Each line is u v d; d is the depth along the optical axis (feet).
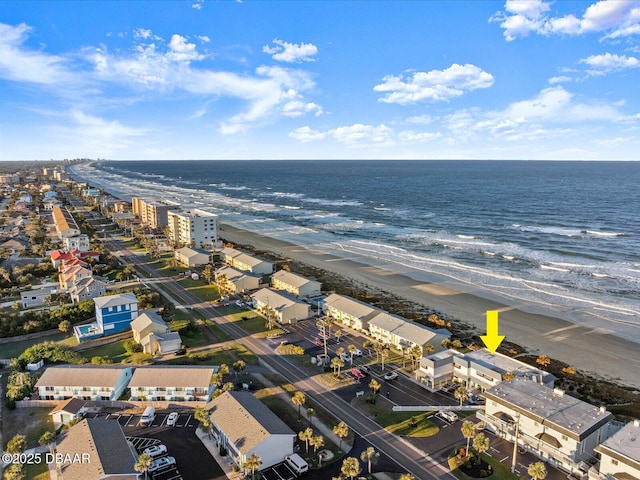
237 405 197.47
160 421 208.23
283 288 404.77
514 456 174.29
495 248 552.82
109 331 313.53
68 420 208.33
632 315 345.10
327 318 326.65
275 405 220.84
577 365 271.28
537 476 156.97
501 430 195.83
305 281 392.27
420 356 259.19
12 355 280.31
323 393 233.76
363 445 190.49
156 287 424.05
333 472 173.17
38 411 219.20
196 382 225.15
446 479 169.27
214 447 188.14
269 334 311.06
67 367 238.89
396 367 264.31
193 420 209.26
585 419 180.65
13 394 223.51
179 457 180.75
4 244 558.56
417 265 492.13
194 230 582.35
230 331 318.24
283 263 508.12
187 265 501.97
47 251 539.29
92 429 181.37
